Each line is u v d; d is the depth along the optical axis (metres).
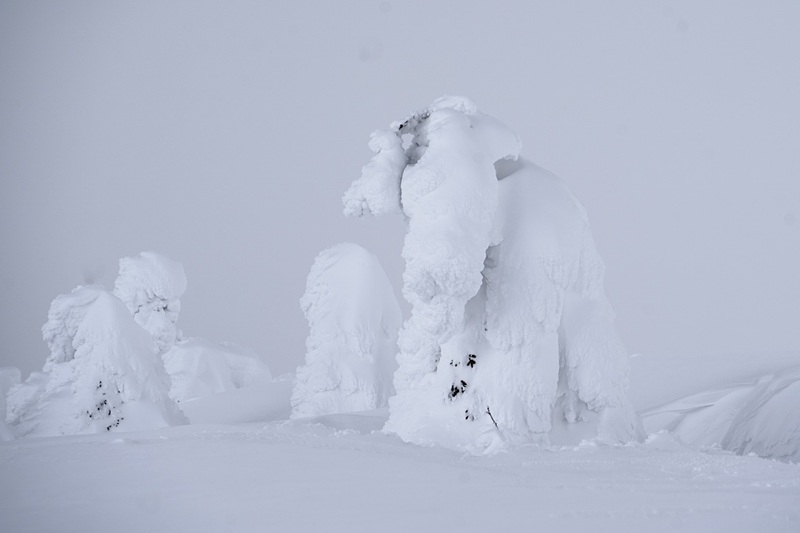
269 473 9.09
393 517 7.13
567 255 19.75
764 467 10.80
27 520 7.25
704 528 6.78
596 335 19.97
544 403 19.42
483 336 19.81
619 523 6.95
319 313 31.58
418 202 18.66
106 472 9.27
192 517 7.18
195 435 12.51
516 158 20.80
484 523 6.92
